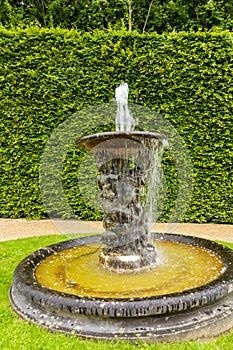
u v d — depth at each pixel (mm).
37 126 6281
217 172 6043
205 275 2553
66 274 2682
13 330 2053
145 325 1926
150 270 2723
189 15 10820
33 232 5484
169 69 5926
